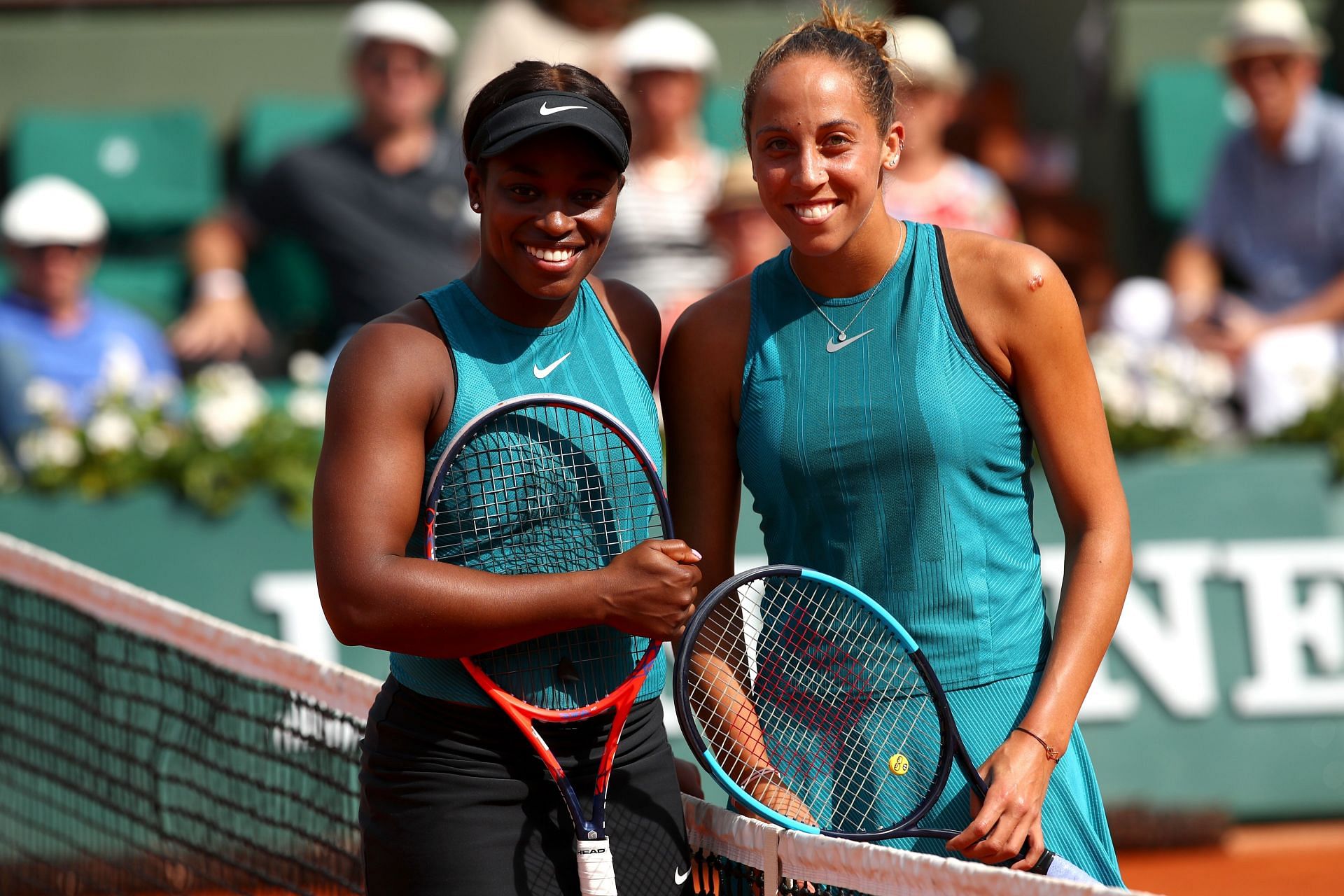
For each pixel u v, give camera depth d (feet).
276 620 70.59
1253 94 92.12
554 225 27.84
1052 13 121.80
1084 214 110.63
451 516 28.91
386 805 29.19
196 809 54.24
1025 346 29.73
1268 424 84.38
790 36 29.68
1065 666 28.86
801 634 31.40
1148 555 74.43
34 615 55.98
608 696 29.19
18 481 73.72
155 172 109.09
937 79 88.17
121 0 116.88
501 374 28.94
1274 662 74.23
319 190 93.04
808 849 28.19
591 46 102.99
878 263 30.35
